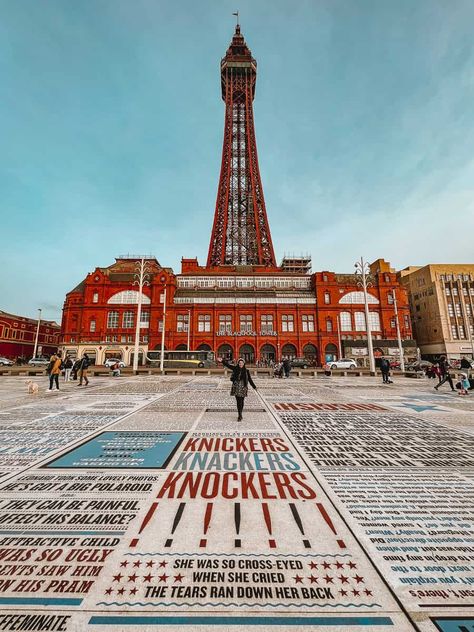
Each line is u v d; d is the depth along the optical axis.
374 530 3.99
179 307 71.44
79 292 73.62
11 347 85.12
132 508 4.48
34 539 3.75
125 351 50.12
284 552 3.53
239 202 95.94
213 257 89.50
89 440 7.89
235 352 69.81
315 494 4.98
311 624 2.63
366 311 37.09
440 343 71.44
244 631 2.56
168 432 8.73
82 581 3.08
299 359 55.97
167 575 3.17
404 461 6.55
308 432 8.88
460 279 74.06
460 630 2.58
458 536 3.87
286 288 78.94
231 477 5.61
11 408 12.74
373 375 35.72
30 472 5.79
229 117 98.06
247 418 10.79
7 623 2.61
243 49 108.81
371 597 2.90
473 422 10.38
